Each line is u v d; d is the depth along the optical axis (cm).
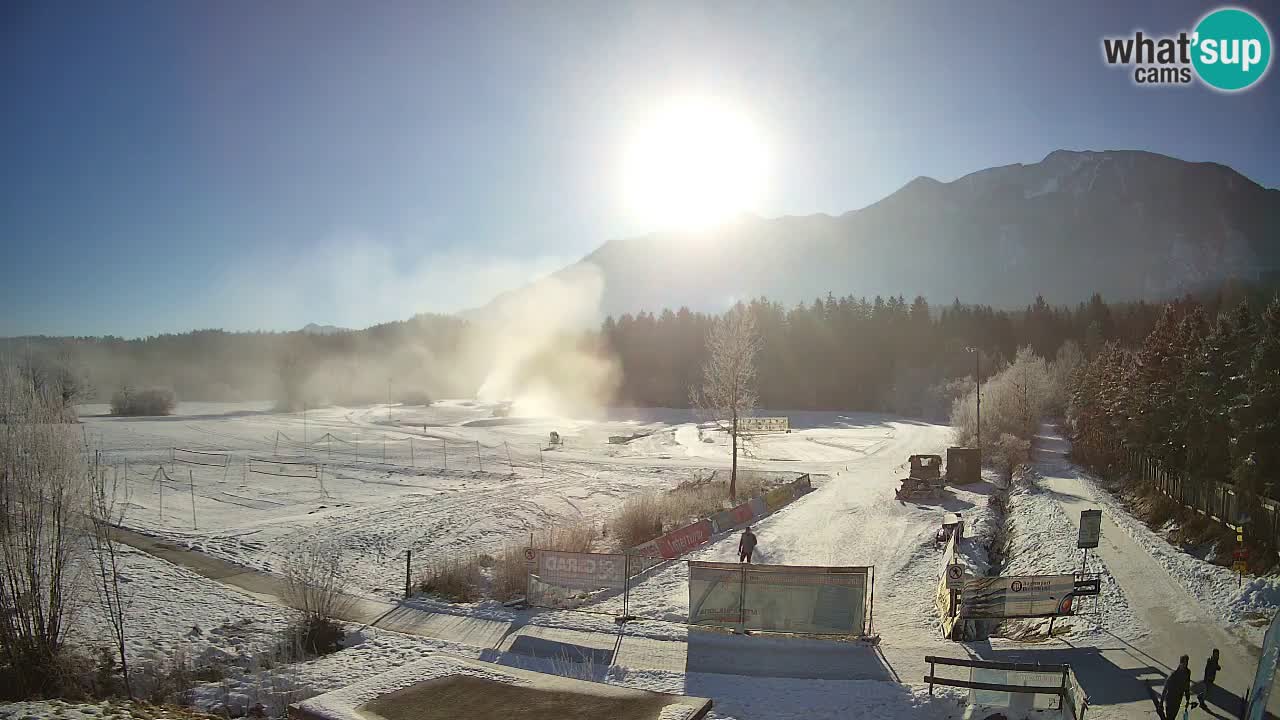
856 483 4803
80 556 1827
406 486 5125
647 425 10606
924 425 9888
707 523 3166
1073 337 13750
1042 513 3497
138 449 7388
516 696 1457
